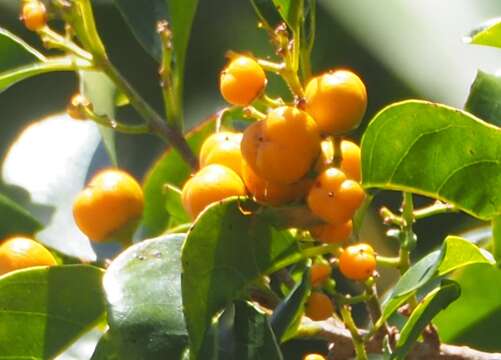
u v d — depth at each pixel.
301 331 0.51
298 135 0.47
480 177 0.49
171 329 0.46
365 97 0.48
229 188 0.47
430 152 0.49
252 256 0.48
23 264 0.50
